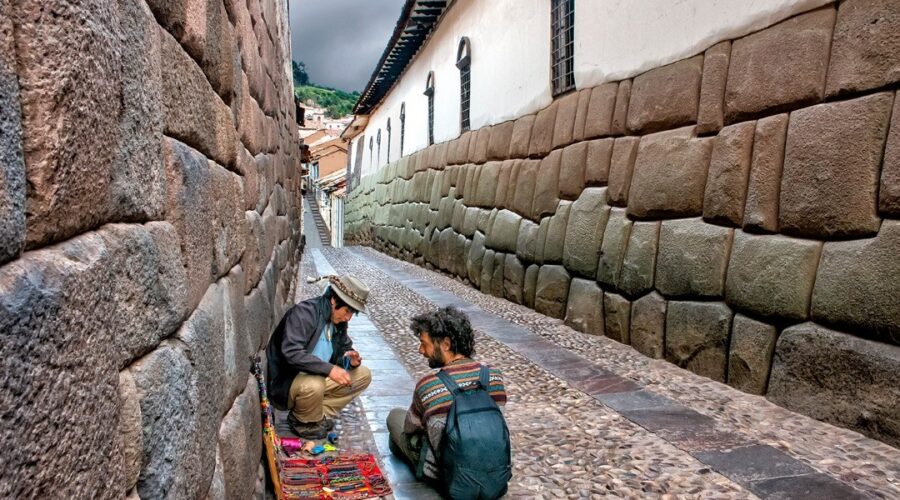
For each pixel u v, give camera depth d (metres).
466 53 12.50
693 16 5.66
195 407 1.71
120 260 1.23
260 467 2.93
